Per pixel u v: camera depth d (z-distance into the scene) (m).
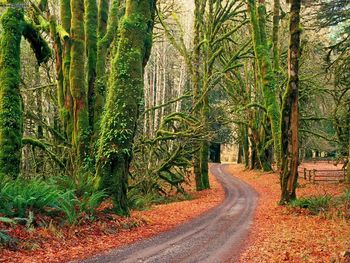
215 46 35.78
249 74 45.84
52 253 8.82
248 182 38.22
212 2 32.91
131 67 14.95
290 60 19.05
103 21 20.19
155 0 16.34
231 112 36.62
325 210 16.98
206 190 31.36
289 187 19.47
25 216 10.37
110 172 14.39
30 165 26.12
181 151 26.12
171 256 9.23
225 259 9.23
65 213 11.52
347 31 22.02
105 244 10.27
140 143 25.30
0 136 13.78
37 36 16.89
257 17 24.61
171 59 50.91
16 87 14.20
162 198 26.17
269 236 12.59
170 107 49.38
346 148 29.08
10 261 7.85
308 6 20.89
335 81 24.39
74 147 17.81
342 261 8.84
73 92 17.69
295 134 19.27
